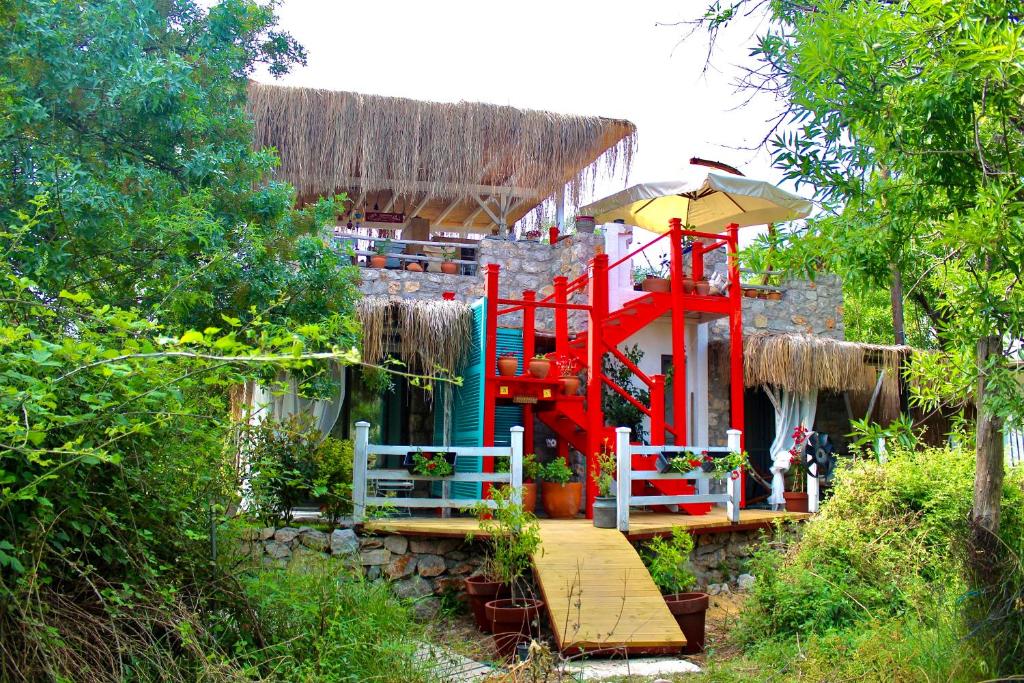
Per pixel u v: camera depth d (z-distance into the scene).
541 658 5.34
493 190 14.29
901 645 5.55
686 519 10.05
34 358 3.15
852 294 5.66
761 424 13.41
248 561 5.79
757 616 7.27
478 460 10.40
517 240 13.76
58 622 3.88
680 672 6.34
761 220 12.62
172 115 7.23
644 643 6.66
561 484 10.55
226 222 7.75
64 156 6.63
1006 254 4.14
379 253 13.44
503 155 14.02
